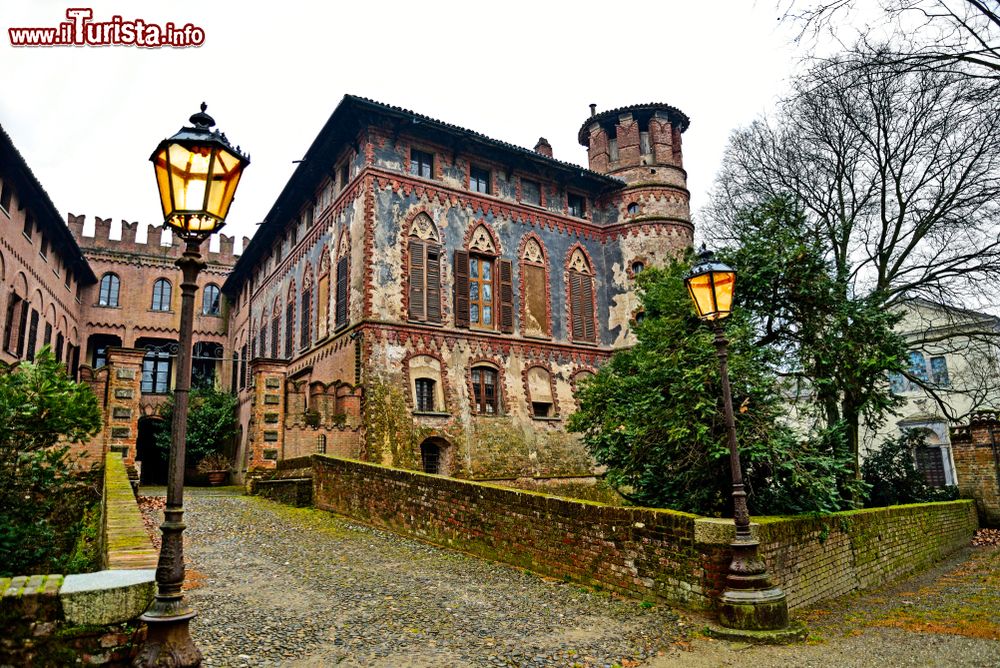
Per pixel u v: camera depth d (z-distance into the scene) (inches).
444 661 285.6
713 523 363.9
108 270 1792.6
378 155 1015.6
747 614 334.3
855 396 640.4
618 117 1305.4
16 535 466.0
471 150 1115.3
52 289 1373.0
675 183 1263.5
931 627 368.2
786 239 610.5
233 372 1768.0
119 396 818.2
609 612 366.9
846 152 896.3
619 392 619.5
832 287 603.8
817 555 444.8
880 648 321.7
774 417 482.0
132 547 315.3
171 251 1889.8
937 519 731.4
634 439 514.3
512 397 1066.1
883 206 884.0
